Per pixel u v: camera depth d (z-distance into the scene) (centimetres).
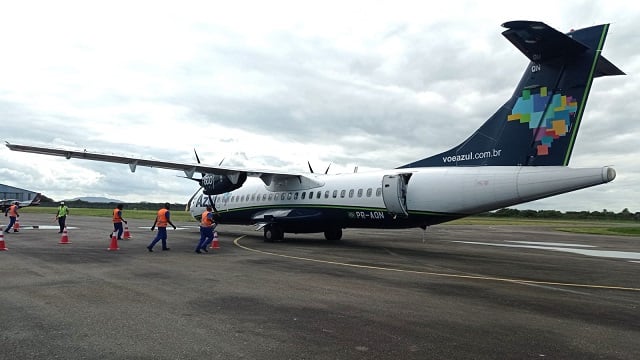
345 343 532
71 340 535
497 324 623
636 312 704
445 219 1527
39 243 1748
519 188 1296
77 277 974
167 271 1077
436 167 1584
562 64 1242
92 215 5634
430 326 610
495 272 1137
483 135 1438
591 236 3072
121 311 677
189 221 4516
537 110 1287
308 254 1488
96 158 1866
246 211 2248
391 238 2452
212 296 792
